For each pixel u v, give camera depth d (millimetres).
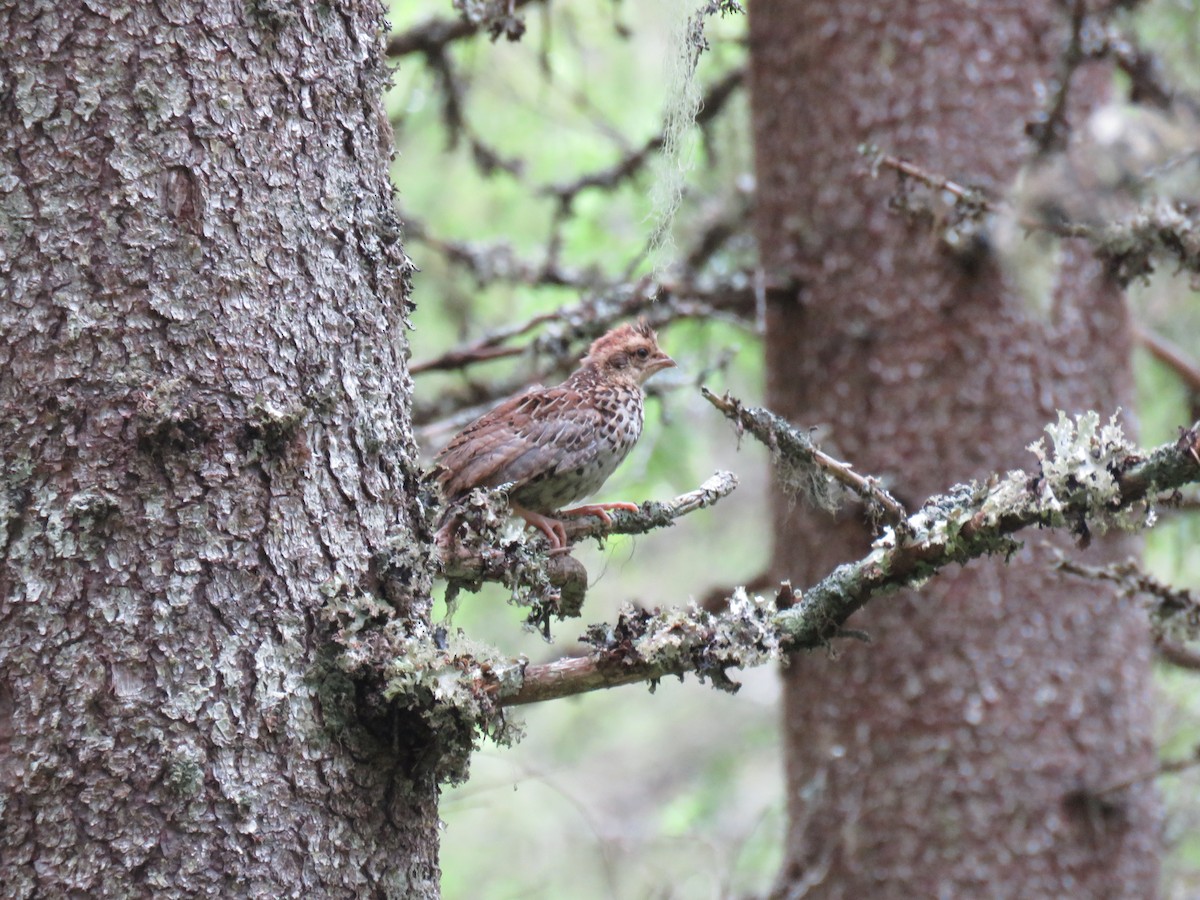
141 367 5188
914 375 11602
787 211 12312
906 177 9961
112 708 5000
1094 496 5664
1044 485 5715
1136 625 11703
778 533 12297
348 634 5348
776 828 15281
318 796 5242
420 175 17562
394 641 5391
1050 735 11258
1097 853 11180
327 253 5625
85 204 5219
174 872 4961
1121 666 11523
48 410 5109
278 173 5527
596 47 17203
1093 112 11578
